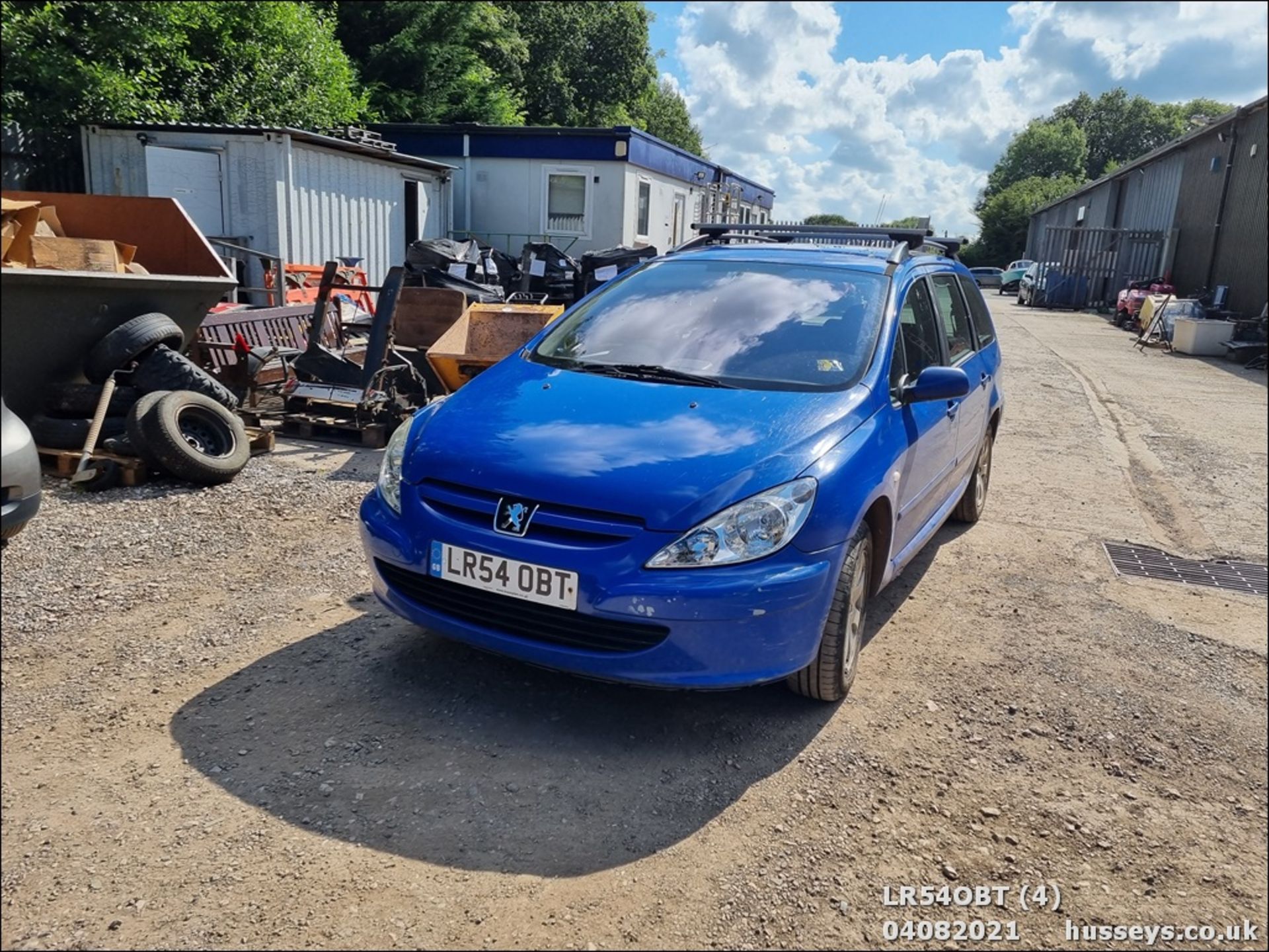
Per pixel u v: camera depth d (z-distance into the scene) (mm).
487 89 24594
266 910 2348
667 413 3434
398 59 22219
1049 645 4289
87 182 12641
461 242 14445
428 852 2588
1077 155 82438
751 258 4656
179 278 6477
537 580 2969
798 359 3859
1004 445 8648
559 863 2574
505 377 3957
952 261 5699
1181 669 4125
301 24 15852
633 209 17438
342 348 8766
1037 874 2684
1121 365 15203
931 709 3584
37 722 3152
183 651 3701
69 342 6031
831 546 3133
